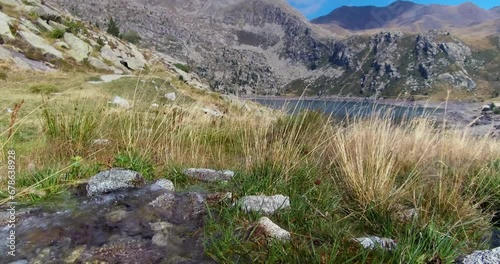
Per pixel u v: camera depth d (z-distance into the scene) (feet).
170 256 9.17
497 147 19.65
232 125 24.02
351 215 11.91
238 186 13.91
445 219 11.32
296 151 15.78
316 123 21.44
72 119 19.22
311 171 15.30
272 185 13.67
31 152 17.21
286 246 9.31
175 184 14.75
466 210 11.68
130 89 57.11
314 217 11.18
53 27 109.70
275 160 15.17
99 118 20.65
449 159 17.62
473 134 20.52
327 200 12.71
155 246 9.66
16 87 47.57
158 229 10.65
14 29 82.48
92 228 10.51
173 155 17.93
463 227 10.51
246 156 16.92
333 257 8.48
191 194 13.20
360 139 15.97
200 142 21.27
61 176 13.94
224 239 9.81
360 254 8.77
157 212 11.77
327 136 19.42
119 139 18.97
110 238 9.97
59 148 17.20
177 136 19.74
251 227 10.49
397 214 11.44
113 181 13.60
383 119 18.40
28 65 70.49
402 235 10.09
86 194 13.01
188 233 10.46
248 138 19.45
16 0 107.76
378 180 12.58
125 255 9.14
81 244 9.58
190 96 60.18
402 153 16.57
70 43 100.58
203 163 17.80
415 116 19.47
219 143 21.58
